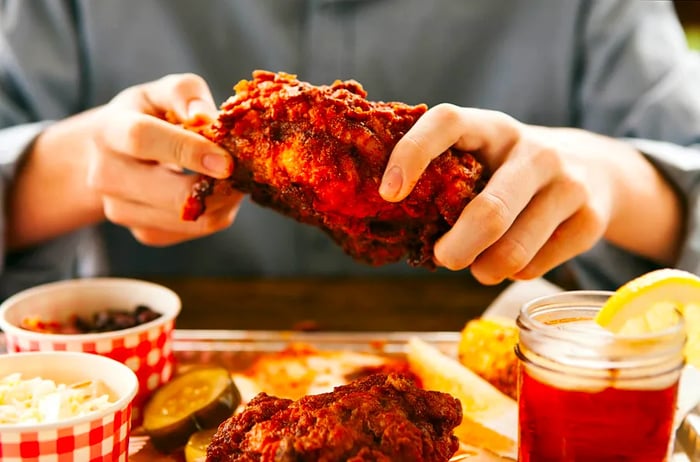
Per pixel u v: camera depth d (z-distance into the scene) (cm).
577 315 52
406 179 53
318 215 57
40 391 55
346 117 55
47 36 106
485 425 59
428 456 49
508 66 110
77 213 91
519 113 112
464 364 68
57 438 50
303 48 109
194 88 70
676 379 48
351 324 83
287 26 108
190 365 69
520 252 59
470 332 68
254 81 59
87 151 89
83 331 68
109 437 53
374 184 54
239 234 111
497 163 60
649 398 47
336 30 108
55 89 106
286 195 57
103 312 72
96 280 72
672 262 89
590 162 81
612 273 92
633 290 49
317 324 83
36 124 102
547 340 48
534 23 108
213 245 112
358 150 55
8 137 91
